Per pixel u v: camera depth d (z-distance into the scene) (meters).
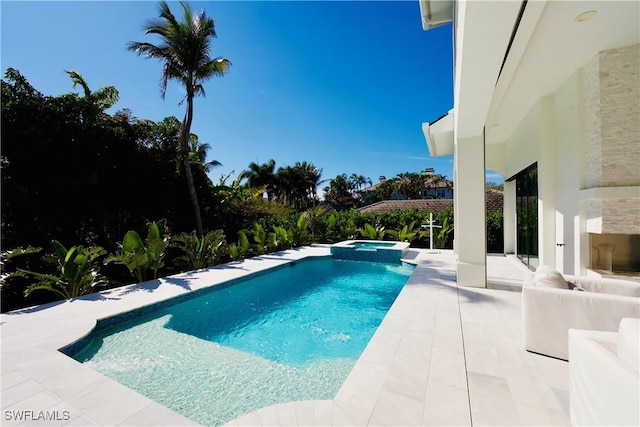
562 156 6.01
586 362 2.00
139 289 6.96
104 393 2.95
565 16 3.88
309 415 2.50
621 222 4.61
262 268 9.49
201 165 14.57
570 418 2.32
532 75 5.56
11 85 8.49
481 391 2.79
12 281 7.08
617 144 4.61
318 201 42.19
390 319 4.66
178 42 11.73
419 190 48.75
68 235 9.21
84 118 10.09
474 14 2.64
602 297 3.20
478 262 6.54
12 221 8.07
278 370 3.79
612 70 4.64
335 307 6.84
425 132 8.83
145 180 11.48
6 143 8.00
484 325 4.39
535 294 3.51
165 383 3.54
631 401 1.57
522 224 9.45
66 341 4.19
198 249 9.61
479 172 6.43
